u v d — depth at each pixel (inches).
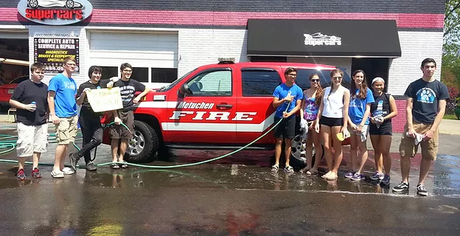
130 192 201.6
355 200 195.8
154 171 251.3
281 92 240.1
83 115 237.5
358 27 482.0
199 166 270.1
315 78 237.8
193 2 504.7
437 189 221.9
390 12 492.7
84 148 239.3
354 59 499.5
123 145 255.3
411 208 184.7
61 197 190.2
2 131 432.8
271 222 162.4
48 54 518.6
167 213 170.9
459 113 858.1
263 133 257.0
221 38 507.2
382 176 236.1
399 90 500.4
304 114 247.0
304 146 263.9
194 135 261.1
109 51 530.3
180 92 251.8
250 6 501.0
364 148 234.8
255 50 466.9
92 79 237.8
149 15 508.7
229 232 150.9
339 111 227.0
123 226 154.4
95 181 222.2
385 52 460.1
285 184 223.9
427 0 488.4
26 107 210.1
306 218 168.1
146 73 534.0
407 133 206.8
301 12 498.6
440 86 200.4
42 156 295.6
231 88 259.0
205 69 261.9
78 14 507.2
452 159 327.6
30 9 507.5
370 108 231.6
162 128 261.4
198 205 182.9
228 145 265.4
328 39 471.8
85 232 147.5
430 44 493.7
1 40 638.5
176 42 526.9
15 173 237.3
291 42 471.8
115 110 242.2
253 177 239.1
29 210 170.6
